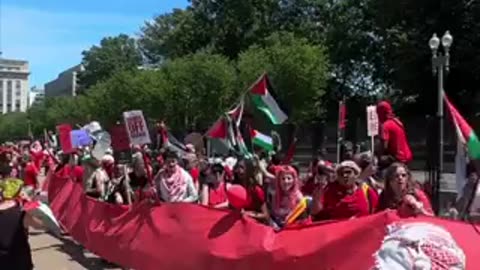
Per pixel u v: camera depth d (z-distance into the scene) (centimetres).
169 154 1019
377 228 565
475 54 4512
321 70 5234
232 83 5250
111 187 1227
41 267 1073
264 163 1064
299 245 637
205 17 7394
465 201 616
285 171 736
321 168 762
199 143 1947
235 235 733
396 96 5297
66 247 1268
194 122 5494
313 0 7188
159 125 1680
